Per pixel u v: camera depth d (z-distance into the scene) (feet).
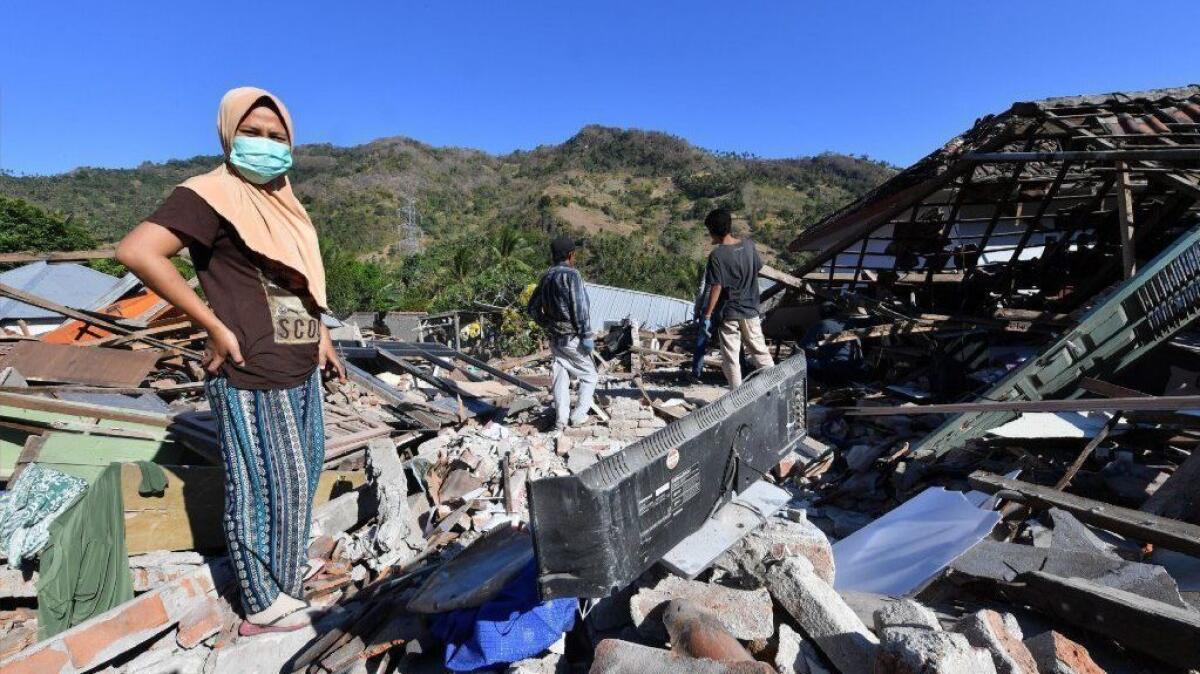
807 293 28.99
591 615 8.46
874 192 40.86
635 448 6.97
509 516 12.48
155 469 10.57
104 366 18.04
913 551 9.96
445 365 26.81
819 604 7.30
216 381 8.08
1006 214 35.37
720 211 19.56
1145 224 23.81
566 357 19.19
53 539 10.34
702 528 8.67
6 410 12.05
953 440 15.38
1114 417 12.99
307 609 9.30
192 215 7.22
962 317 25.50
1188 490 10.94
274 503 8.50
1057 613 8.26
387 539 10.92
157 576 10.04
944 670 5.54
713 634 6.86
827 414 20.36
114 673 8.39
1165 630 7.04
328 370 9.93
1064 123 22.15
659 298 87.81
